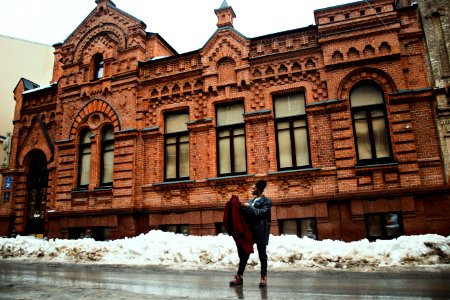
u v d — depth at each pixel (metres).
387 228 11.44
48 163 17.75
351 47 12.61
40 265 10.69
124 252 11.19
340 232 11.62
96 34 17.06
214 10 14.96
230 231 6.68
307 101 12.98
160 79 15.38
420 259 8.55
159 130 14.99
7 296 5.88
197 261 9.87
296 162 12.93
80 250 11.98
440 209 10.75
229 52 14.36
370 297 5.25
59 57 20.91
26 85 19.73
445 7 12.23
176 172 14.63
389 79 12.09
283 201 12.34
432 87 11.59
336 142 12.15
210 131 14.15
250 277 7.56
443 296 5.26
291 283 6.66
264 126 13.39
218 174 13.97
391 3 12.34
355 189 11.66
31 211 18.17
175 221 13.80
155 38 16.59
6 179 18.70
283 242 9.58
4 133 26.92
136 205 14.62
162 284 6.88
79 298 5.59
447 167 11.01
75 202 15.70
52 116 18.42
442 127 11.29
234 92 14.11
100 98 16.25
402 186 11.20
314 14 13.17
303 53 13.37
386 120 12.07
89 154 16.39
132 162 14.84
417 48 12.09
